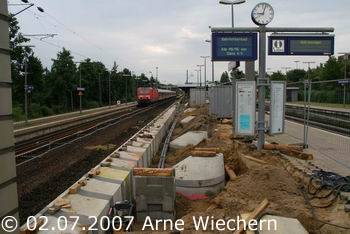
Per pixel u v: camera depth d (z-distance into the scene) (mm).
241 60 16078
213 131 25938
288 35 15883
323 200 9828
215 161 12602
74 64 69500
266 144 16828
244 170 13461
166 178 9484
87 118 47594
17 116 47469
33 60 63000
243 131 16844
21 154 20594
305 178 11625
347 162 14406
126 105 91125
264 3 15844
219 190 11922
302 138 20562
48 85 67875
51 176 15453
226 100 33031
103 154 20516
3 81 4180
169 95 125312
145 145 17094
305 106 18359
